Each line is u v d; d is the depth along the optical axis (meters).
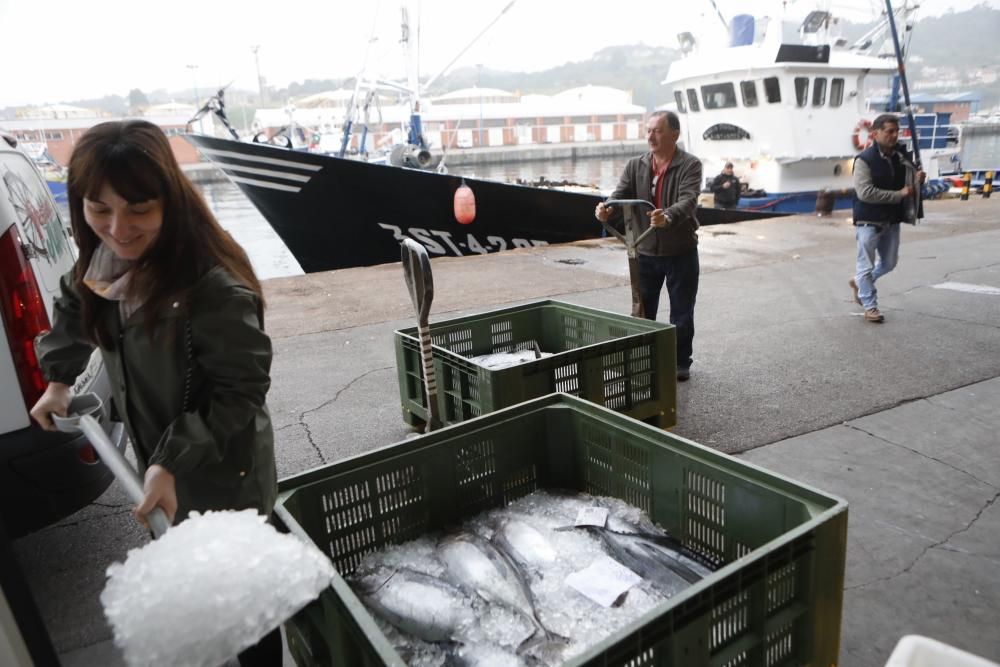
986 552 2.46
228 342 1.40
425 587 1.95
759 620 1.53
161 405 1.50
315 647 1.68
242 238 19.31
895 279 7.09
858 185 5.33
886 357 4.64
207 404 1.46
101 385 3.04
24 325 2.35
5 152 2.87
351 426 3.92
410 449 2.25
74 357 1.71
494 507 2.49
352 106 13.12
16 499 2.39
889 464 3.15
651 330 3.56
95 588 2.50
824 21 14.89
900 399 3.90
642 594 1.91
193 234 1.39
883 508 2.78
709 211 13.76
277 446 3.70
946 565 2.39
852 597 2.25
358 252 10.99
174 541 0.98
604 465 2.44
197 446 1.35
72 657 2.14
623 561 2.06
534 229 11.11
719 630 1.47
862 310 5.93
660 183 4.07
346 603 1.39
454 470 2.37
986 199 14.77
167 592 0.89
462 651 1.74
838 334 5.23
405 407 3.85
